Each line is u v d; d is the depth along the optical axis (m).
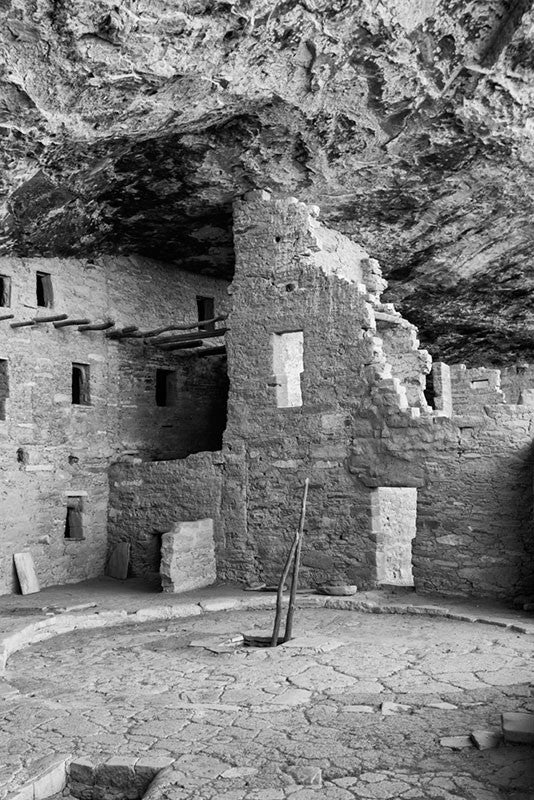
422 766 5.31
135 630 10.62
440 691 6.95
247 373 13.66
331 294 13.00
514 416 11.44
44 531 13.88
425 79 10.05
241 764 5.48
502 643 8.77
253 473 13.52
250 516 13.48
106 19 7.60
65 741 6.10
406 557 14.07
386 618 10.66
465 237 14.23
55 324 14.17
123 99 8.97
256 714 6.54
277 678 7.66
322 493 12.88
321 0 8.39
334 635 9.56
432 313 16.92
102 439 15.02
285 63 9.31
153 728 6.29
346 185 12.73
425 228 13.98
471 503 11.60
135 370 15.74
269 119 10.77
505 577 11.26
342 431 12.77
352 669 7.85
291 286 13.34
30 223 12.12
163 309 16.34
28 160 9.58
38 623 10.39
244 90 9.64
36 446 13.84
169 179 12.48
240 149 11.66
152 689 7.52
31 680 8.06
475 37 9.54
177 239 15.05
